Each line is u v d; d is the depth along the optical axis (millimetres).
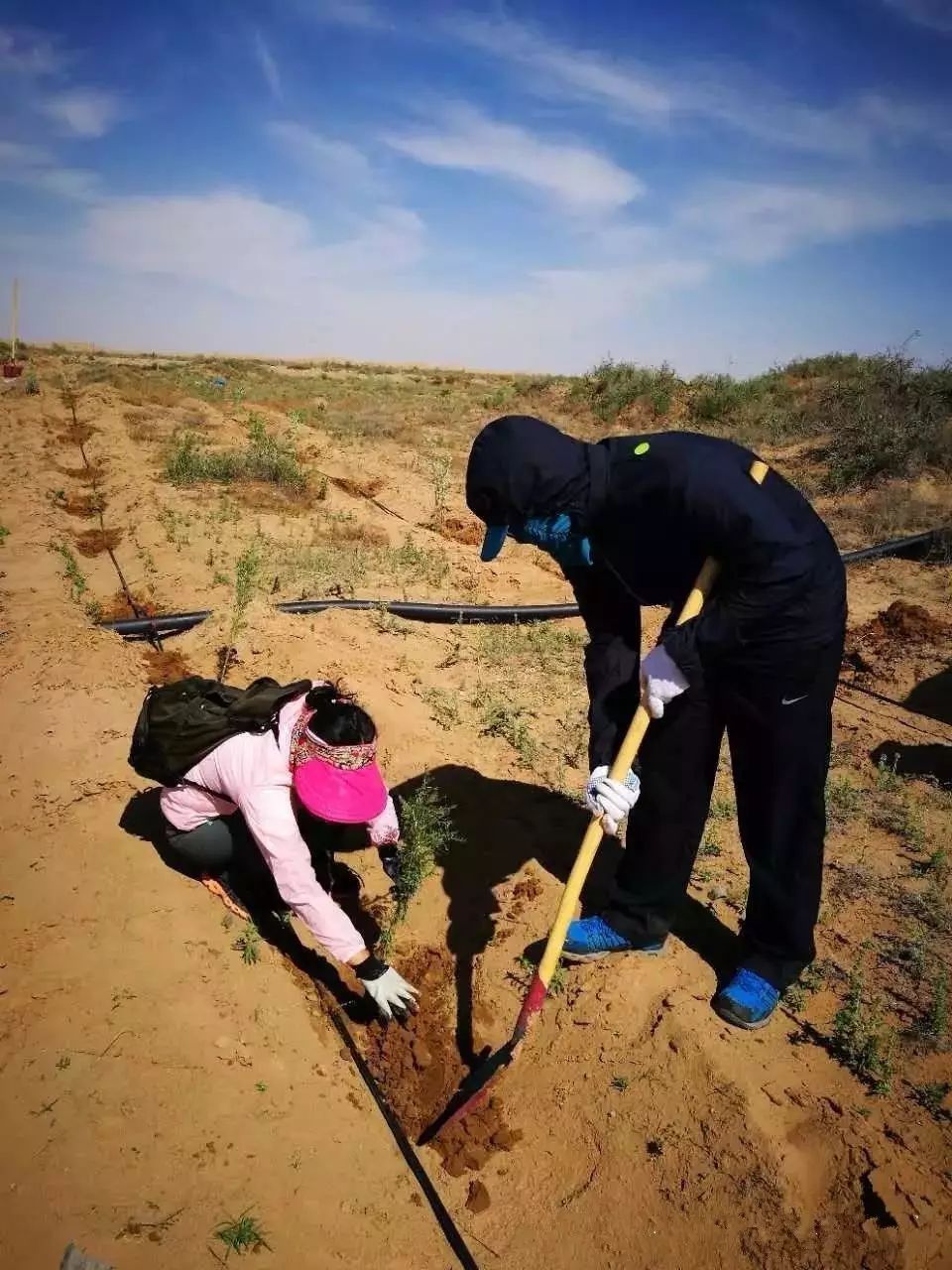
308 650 6207
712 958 3816
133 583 8203
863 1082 3236
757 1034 3400
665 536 2959
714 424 17094
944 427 12984
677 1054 3328
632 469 2910
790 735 3135
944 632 7656
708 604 3031
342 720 3367
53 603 6879
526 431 2967
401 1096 3438
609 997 3570
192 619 7047
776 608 2893
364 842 4734
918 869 4484
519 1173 3209
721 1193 2959
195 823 3707
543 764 5430
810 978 3699
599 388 19656
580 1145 3230
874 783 5379
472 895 4316
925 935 3990
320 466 13703
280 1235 2623
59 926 3480
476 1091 3281
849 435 13727
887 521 10812
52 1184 2533
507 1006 3760
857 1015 3410
